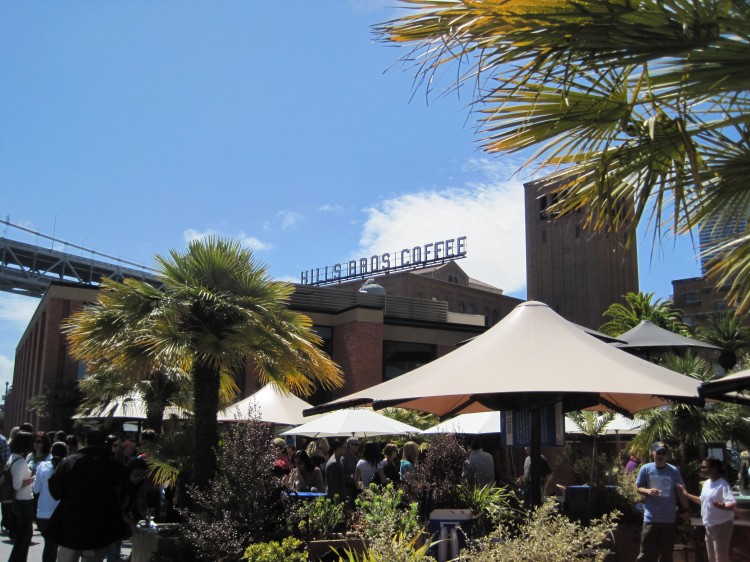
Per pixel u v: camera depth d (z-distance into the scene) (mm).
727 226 4414
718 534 8070
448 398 8570
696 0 2971
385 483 10797
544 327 6949
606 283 74188
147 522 8867
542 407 7379
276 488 7426
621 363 6355
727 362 25109
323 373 10422
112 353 9430
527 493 8508
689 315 76188
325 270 88375
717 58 3146
